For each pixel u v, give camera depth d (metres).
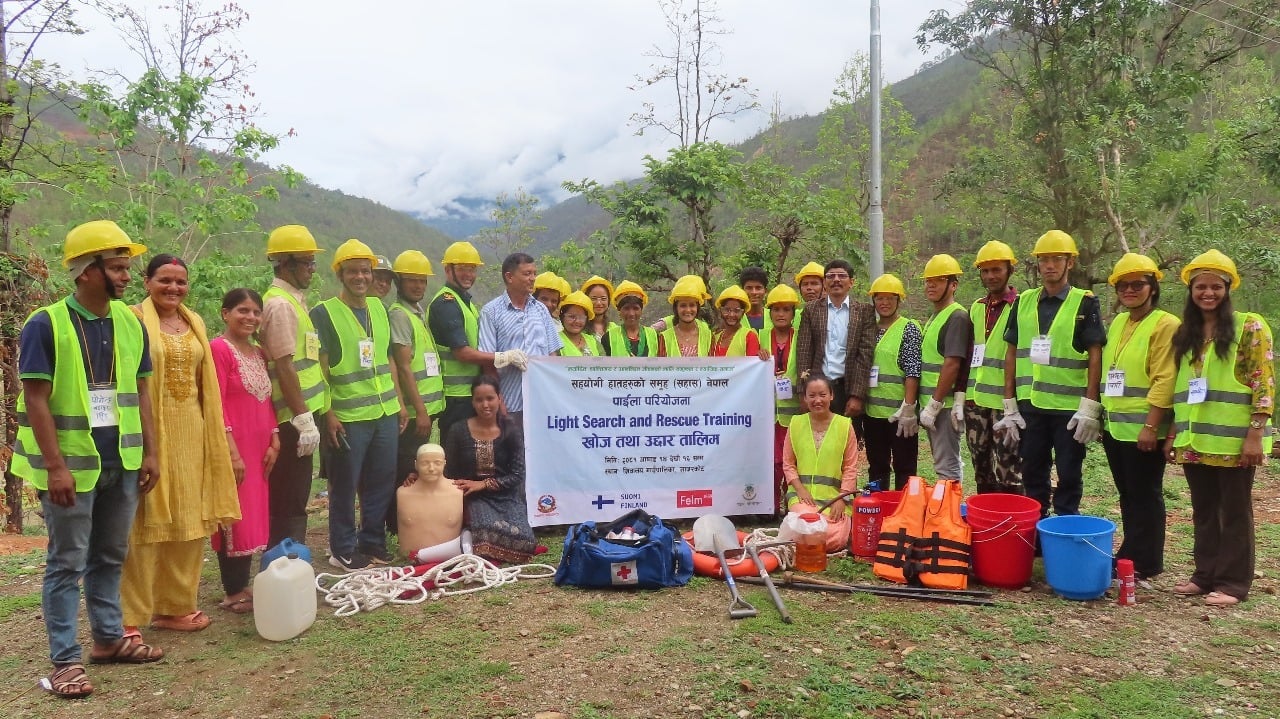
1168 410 4.65
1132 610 4.37
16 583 5.33
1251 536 4.44
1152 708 3.27
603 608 4.47
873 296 6.29
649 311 13.94
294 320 4.64
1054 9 13.66
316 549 5.85
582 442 6.11
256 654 3.93
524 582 4.98
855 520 5.33
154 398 3.93
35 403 3.36
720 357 6.31
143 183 9.15
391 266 5.70
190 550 4.21
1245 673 3.60
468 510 5.46
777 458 6.66
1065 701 3.35
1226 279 4.30
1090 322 4.95
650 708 3.31
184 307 4.14
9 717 3.34
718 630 4.13
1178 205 13.08
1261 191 15.23
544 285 6.88
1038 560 5.26
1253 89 17.58
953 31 14.82
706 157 10.62
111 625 3.79
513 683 3.54
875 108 11.13
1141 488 4.79
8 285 8.35
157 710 3.39
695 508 6.30
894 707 3.31
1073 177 13.84
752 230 11.92
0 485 8.68
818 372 6.03
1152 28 13.96
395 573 4.84
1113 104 13.54
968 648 3.88
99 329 3.60
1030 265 15.22
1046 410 5.11
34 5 8.59
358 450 5.10
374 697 3.45
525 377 5.95
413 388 5.55
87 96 8.98
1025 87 14.99
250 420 4.43
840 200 14.83
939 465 5.94
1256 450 4.24
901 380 6.09
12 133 9.17
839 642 3.95
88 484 3.51
